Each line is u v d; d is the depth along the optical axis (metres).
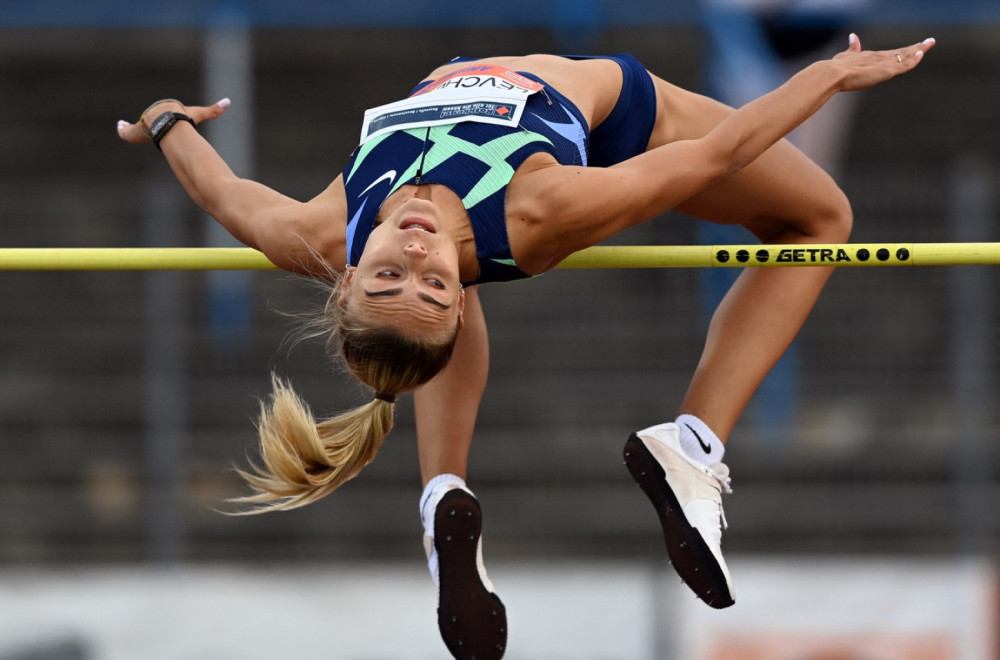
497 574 24.25
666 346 30.00
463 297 11.86
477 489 28.98
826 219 13.63
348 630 23.94
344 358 11.84
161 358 26.83
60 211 29.94
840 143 30.34
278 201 12.20
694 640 23.80
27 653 23.81
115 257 13.27
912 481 28.89
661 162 11.52
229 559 28.27
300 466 12.48
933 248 12.70
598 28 34.66
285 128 36.72
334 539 28.28
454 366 14.10
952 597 23.84
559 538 28.52
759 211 13.55
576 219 11.22
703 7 33.59
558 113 12.05
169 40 38.41
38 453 29.34
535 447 29.39
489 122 11.66
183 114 13.40
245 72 33.12
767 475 29.03
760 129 11.84
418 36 38.22
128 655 23.91
